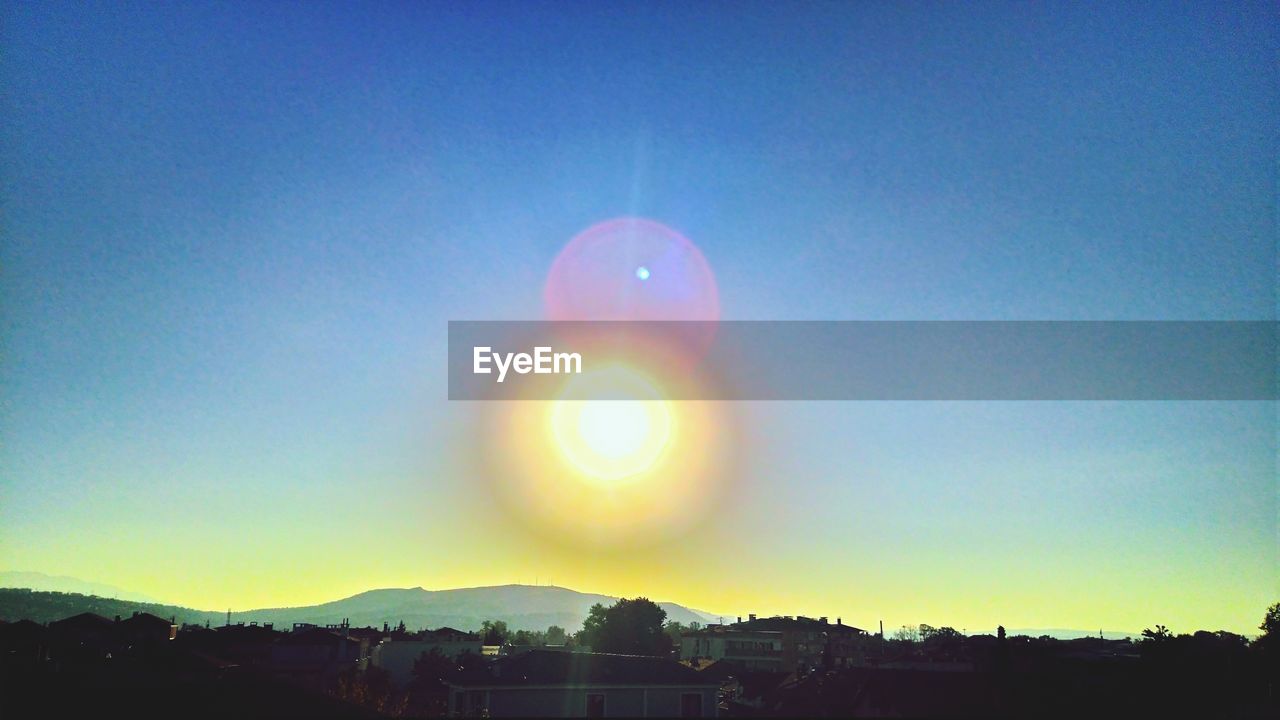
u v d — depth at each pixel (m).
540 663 44.09
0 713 29.75
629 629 110.12
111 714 30.45
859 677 40.31
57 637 63.22
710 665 77.44
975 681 35.66
